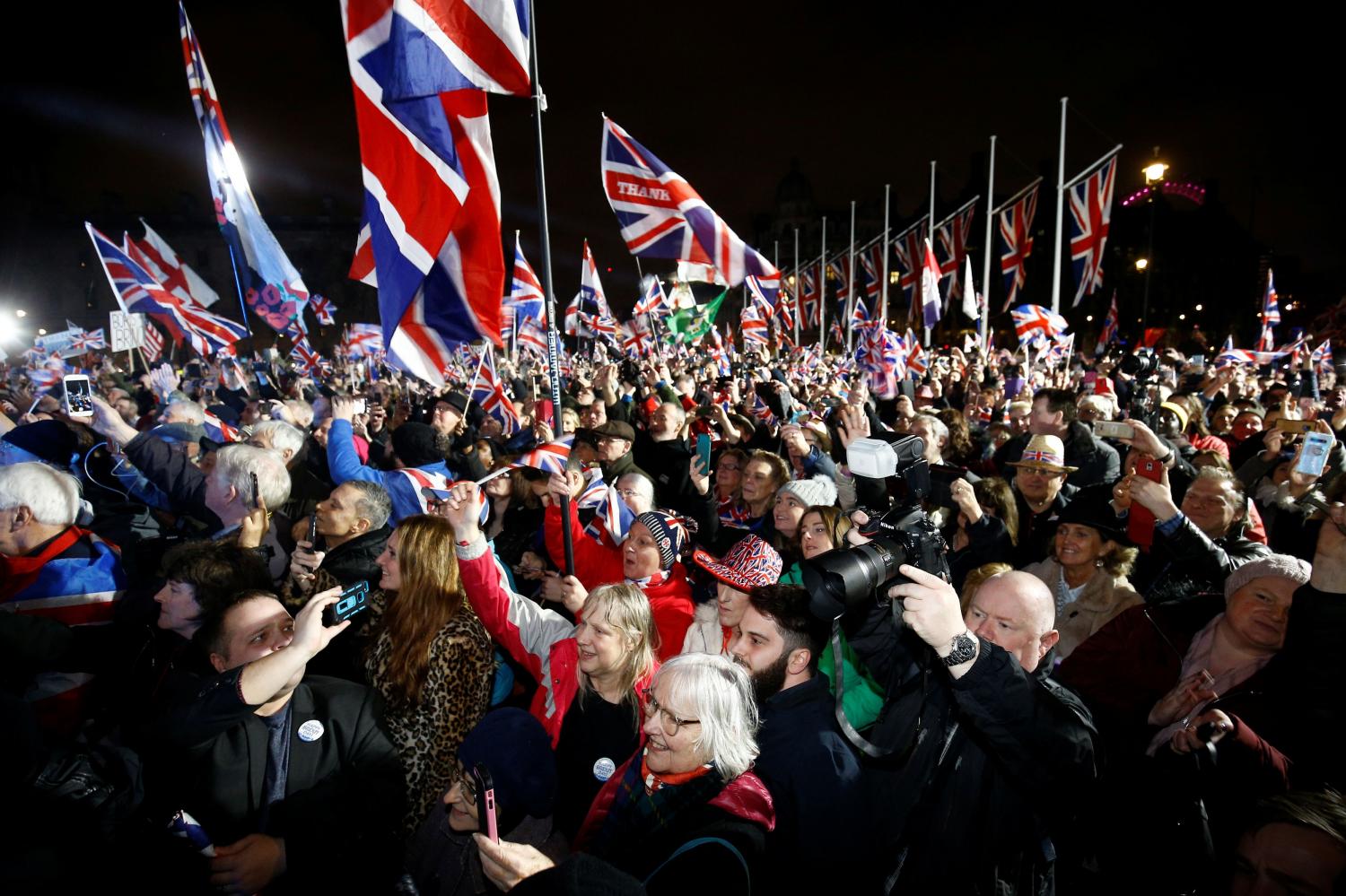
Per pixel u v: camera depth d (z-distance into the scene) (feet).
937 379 48.98
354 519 12.46
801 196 287.89
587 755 9.69
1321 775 8.16
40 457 17.12
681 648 12.33
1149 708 11.26
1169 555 13.11
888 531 7.27
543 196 13.16
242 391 50.62
